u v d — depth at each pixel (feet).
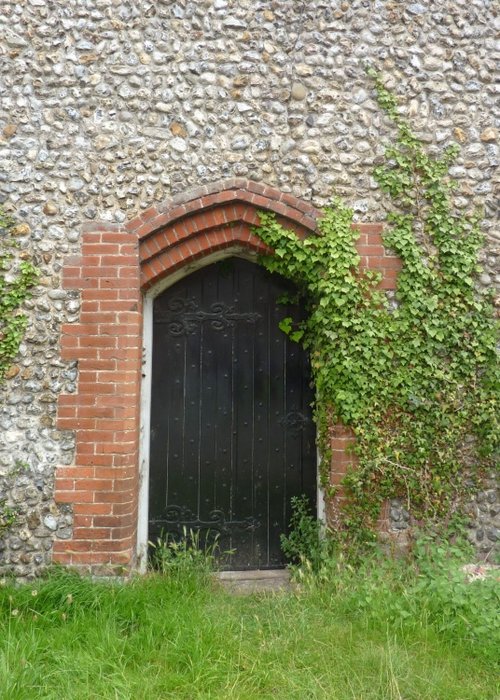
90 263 12.63
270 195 12.98
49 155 12.77
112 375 12.45
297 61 13.32
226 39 13.21
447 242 13.17
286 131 13.19
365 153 13.29
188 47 13.14
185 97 13.03
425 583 10.91
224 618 10.38
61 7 12.97
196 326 14.07
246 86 13.20
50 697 8.04
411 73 13.47
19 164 12.73
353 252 12.92
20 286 12.46
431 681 8.64
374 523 12.67
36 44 12.91
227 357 14.06
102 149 12.82
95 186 12.76
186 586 11.56
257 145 13.08
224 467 13.93
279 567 13.83
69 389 12.44
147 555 13.55
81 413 12.37
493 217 13.46
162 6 13.12
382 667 8.82
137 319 12.65
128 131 12.89
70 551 12.10
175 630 9.78
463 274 13.10
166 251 13.19
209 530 13.80
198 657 8.96
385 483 12.69
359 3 13.50
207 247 13.28
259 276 14.16
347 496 12.70
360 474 12.60
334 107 13.32
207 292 14.14
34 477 12.25
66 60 12.92
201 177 12.93
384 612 10.32
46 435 12.34
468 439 13.12
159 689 8.43
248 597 11.92
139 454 13.44
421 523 12.77
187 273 14.06
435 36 13.61
